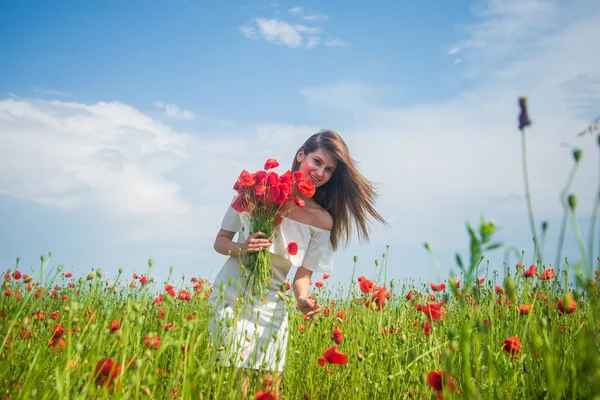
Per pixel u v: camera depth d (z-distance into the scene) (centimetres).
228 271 376
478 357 241
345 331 394
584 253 157
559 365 230
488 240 134
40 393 233
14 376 271
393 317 429
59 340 267
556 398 195
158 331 396
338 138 426
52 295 486
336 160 424
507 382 252
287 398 351
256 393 254
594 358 183
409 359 333
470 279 135
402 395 311
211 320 355
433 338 324
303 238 395
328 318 467
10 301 315
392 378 293
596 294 163
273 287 384
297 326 441
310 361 368
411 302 500
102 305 278
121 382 221
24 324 264
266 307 371
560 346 243
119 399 220
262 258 359
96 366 233
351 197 450
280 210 381
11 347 265
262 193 366
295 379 365
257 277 359
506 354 290
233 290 368
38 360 264
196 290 601
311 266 405
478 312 290
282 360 359
